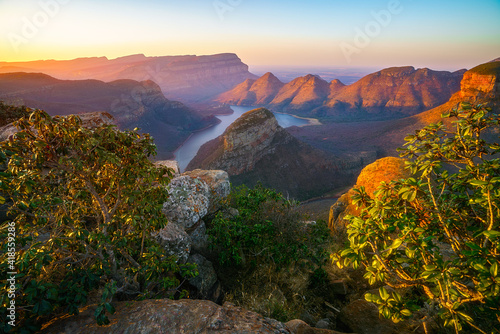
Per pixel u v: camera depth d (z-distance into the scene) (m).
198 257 5.70
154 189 4.18
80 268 3.06
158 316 2.92
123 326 2.79
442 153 3.06
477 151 2.87
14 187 3.14
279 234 6.32
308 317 4.80
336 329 4.49
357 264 2.58
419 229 2.45
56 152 3.30
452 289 2.21
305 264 6.32
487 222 2.59
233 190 9.20
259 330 2.78
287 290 5.52
